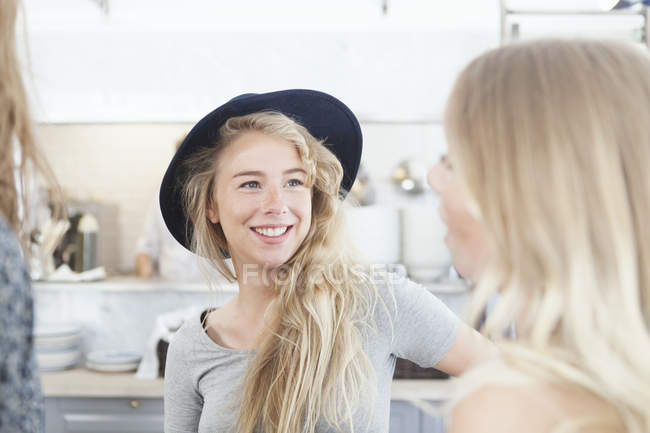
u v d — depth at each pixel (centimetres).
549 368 56
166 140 286
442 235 254
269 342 114
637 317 55
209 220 131
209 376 121
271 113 121
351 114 131
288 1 269
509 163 59
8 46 70
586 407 56
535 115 59
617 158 57
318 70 280
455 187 69
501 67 63
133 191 287
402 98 280
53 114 282
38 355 262
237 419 114
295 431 110
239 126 121
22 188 73
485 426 56
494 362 61
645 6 173
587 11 181
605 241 56
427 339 118
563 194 56
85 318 293
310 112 129
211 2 269
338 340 113
